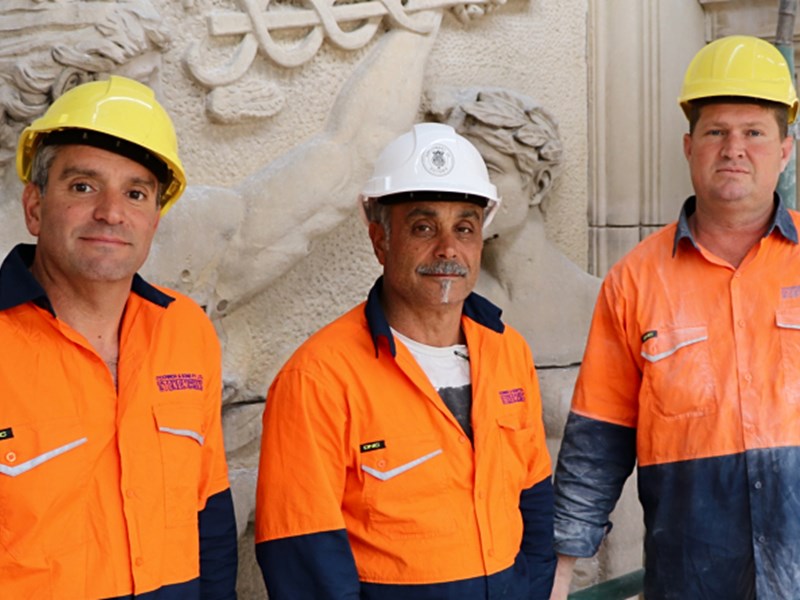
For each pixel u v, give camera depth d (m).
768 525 1.86
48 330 1.51
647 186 3.49
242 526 2.65
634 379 2.04
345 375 1.73
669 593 1.96
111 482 1.51
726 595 1.90
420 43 2.86
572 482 2.08
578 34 3.42
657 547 1.98
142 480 1.53
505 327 1.91
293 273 2.85
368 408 1.72
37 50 2.17
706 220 1.97
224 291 2.59
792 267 1.91
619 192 3.48
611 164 3.49
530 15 3.26
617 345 2.05
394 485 1.70
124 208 1.53
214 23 2.54
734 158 1.88
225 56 2.60
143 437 1.55
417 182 1.78
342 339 1.76
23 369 1.48
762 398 1.88
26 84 2.16
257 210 2.57
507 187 2.98
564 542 2.05
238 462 2.74
